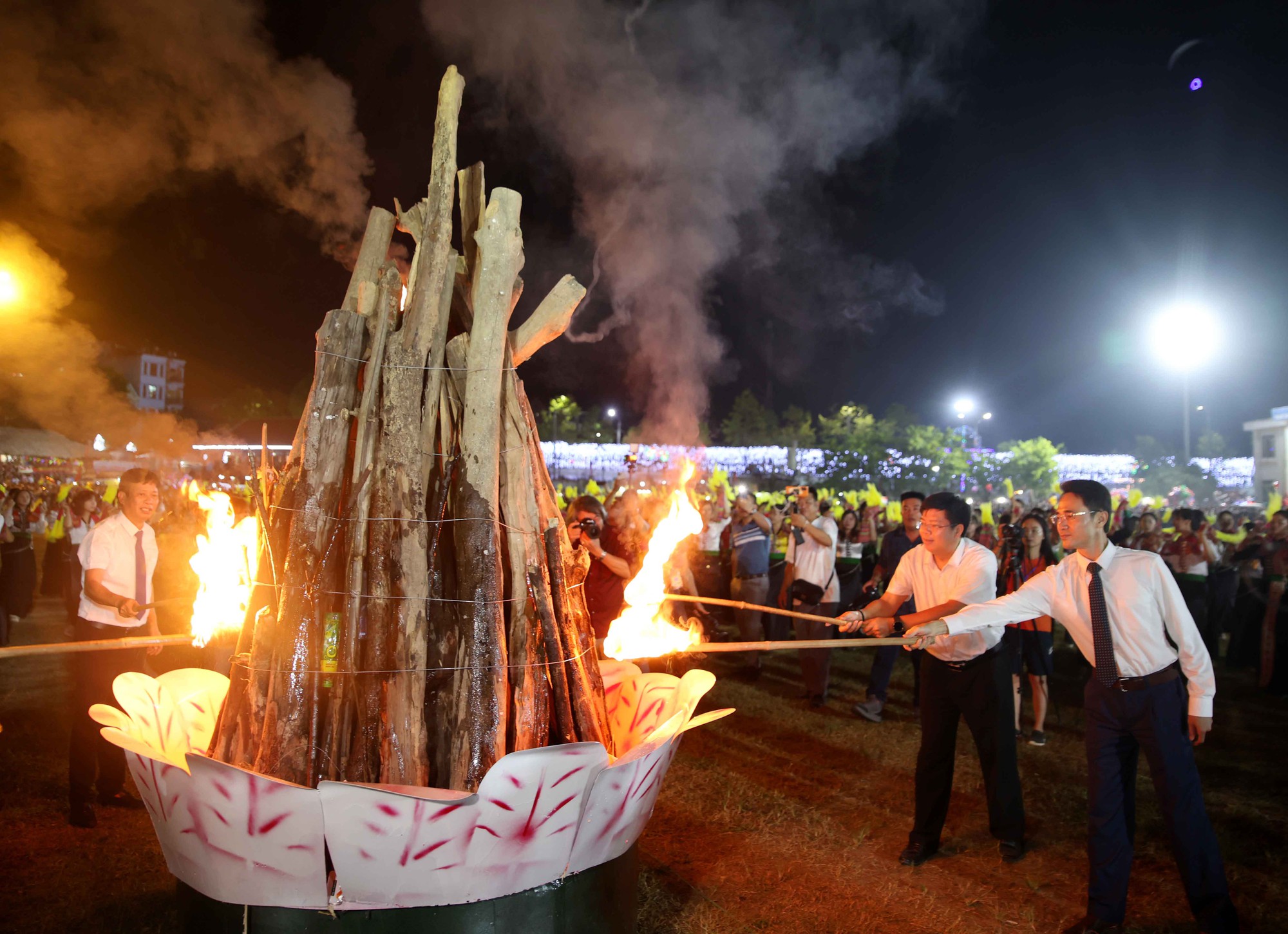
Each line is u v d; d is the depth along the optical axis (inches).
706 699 260.5
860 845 153.0
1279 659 270.7
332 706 82.1
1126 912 125.9
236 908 76.5
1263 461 1289.4
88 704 154.4
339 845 71.7
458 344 91.6
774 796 176.1
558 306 98.7
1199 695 115.0
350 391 89.2
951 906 130.8
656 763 85.9
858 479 1625.2
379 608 82.9
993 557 144.9
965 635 142.7
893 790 181.6
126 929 119.9
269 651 83.9
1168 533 370.0
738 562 294.5
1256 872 142.9
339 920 74.6
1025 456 1680.6
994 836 150.0
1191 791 115.6
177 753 94.4
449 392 91.5
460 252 106.4
